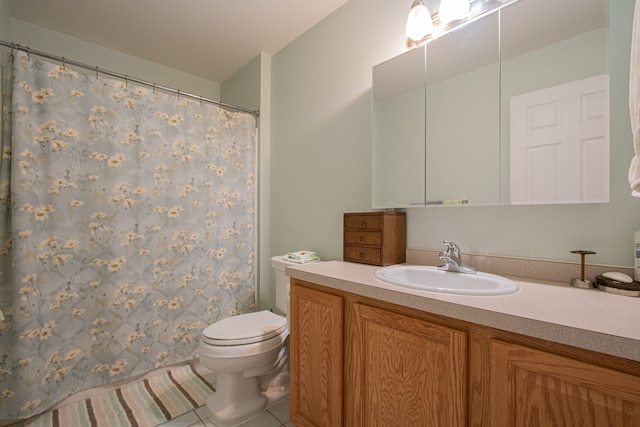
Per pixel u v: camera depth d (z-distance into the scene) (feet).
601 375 1.94
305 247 6.86
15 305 4.70
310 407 4.17
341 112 6.04
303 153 6.93
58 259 5.17
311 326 4.17
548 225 3.62
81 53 7.16
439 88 4.58
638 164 2.24
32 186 4.90
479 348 2.52
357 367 3.51
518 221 3.84
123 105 5.88
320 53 6.51
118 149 5.81
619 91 3.15
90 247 5.52
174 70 8.62
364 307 3.44
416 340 2.93
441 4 4.34
